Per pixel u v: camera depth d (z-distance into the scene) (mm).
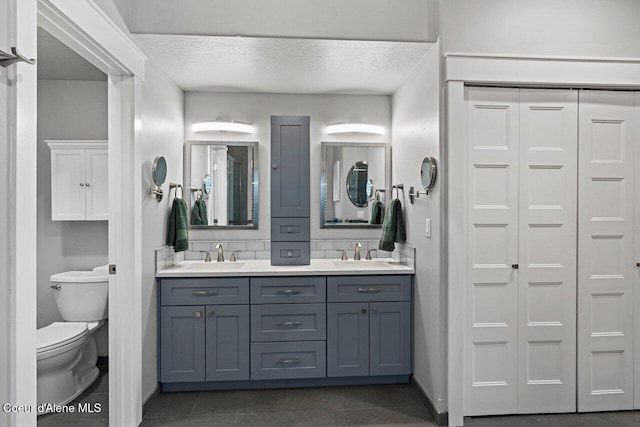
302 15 2314
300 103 3377
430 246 2490
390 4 2352
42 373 2480
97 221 3211
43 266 3186
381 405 2555
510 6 2326
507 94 2340
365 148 3406
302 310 2748
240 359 2713
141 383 2352
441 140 2311
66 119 3191
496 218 2338
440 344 2328
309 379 2807
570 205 2375
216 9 2277
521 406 2383
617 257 2410
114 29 1971
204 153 3311
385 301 2799
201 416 2410
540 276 2369
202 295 2686
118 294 2193
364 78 2994
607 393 2424
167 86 2873
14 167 1225
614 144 2402
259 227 3361
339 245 3383
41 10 1492
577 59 2312
